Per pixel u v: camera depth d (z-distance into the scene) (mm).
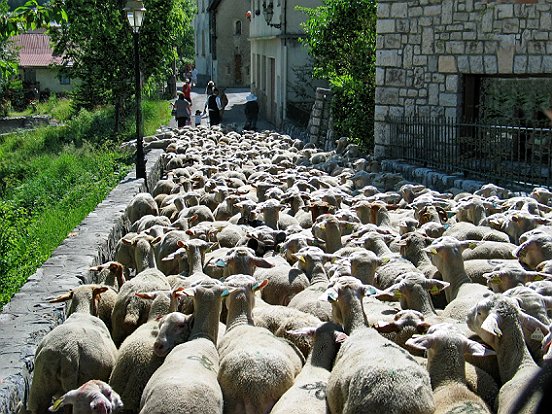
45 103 52750
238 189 15023
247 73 58344
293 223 12539
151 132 30234
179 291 7398
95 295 8180
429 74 18500
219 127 30531
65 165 21781
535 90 16922
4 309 8117
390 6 19016
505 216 11164
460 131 17531
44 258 11727
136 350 6871
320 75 26391
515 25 16719
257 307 8047
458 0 17656
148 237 10445
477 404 5660
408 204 13914
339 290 7141
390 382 5348
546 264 8406
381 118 19609
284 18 31906
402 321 6938
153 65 31281
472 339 6684
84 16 30484
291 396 5992
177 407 5566
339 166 19359
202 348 6652
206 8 61344
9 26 14391
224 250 10445
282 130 32438
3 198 19719
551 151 13992
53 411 6078
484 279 8695
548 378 3037
